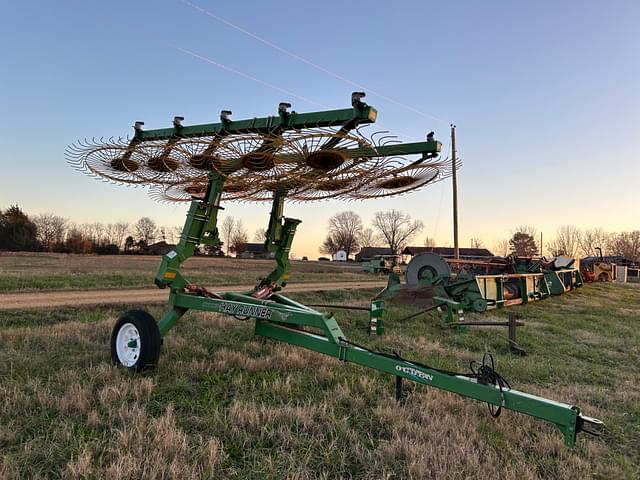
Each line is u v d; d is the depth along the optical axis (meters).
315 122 4.86
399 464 3.29
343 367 5.86
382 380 5.39
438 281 12.81
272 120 5.16
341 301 16.47
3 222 63.09
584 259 39.72
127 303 11.95
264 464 3.19
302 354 6.36
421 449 3.41
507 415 4.37
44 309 10.50
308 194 7.14
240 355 6.05
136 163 6.03
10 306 10.74
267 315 5.25
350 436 3.68
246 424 3.87
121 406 3.99
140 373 5.17
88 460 2.96
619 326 11.50
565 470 3.32
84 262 35.78
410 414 4.23
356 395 4.76
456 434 3.76
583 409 4.75
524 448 3.73
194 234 6.02
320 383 5.21
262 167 5.40
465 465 3.24
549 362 7.20
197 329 8.19
